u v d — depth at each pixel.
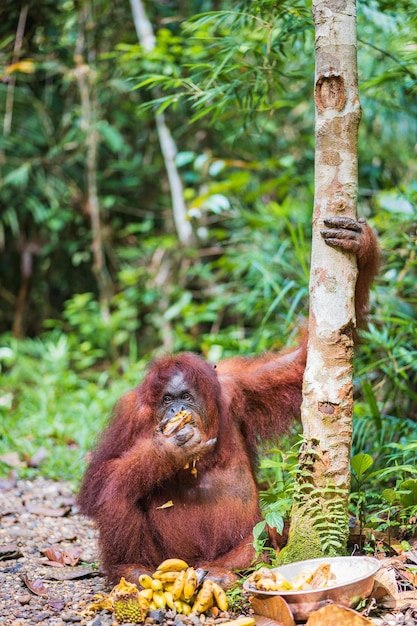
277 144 11.92
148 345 12.81
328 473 4.21
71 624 3.92
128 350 12.93
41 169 12.52
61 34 11.21
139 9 10.62
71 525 6.00
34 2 10.38
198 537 4.63
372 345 7.00
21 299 13.38
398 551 4.64
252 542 4.53
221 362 5.34
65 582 4.68
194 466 4.45
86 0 10.82
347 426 4.23
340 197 4.18
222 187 9.59
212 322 12.78
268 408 5.08
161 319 11.83
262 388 5.02
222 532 4.61
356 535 4.79
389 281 7.73
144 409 4.61
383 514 5.16
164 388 4.52
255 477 5.13
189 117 12.02
